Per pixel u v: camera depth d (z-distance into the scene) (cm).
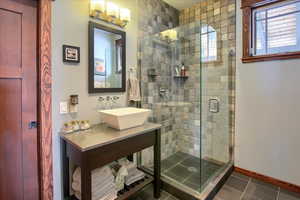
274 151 204
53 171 152
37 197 148
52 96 149
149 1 242
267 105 208
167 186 192
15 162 136
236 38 229
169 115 247
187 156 228
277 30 204
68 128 153
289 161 194
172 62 247
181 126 234
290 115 192
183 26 231
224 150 237
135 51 221
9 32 130
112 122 161
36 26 142
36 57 143
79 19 164
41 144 145
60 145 155
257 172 219
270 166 208
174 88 245
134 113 166
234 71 234
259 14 216
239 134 233
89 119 176
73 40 160
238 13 226
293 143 191
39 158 147
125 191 164
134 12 219
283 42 200
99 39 180
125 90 211
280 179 201
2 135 129
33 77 142
